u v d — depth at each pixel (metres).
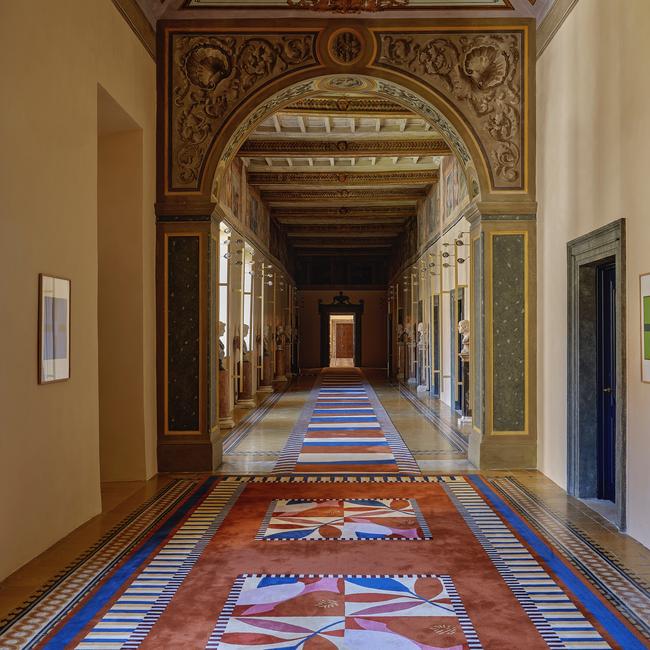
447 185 15.09
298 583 4.49
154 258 8.21
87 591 4.36
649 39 5.16
